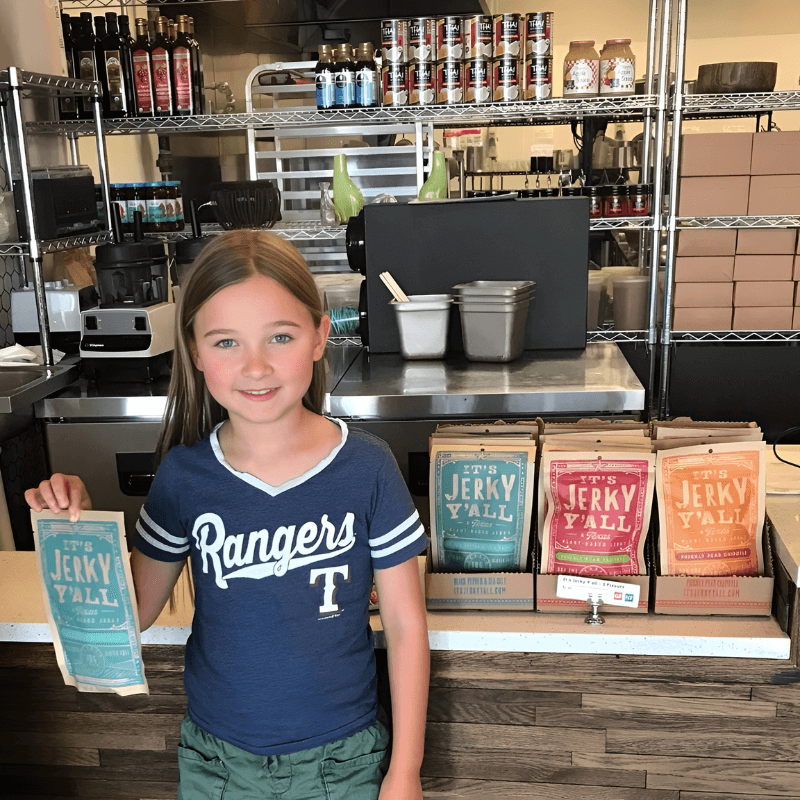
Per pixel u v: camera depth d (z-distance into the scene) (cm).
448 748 118
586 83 281
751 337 289
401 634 98
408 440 223
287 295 90
